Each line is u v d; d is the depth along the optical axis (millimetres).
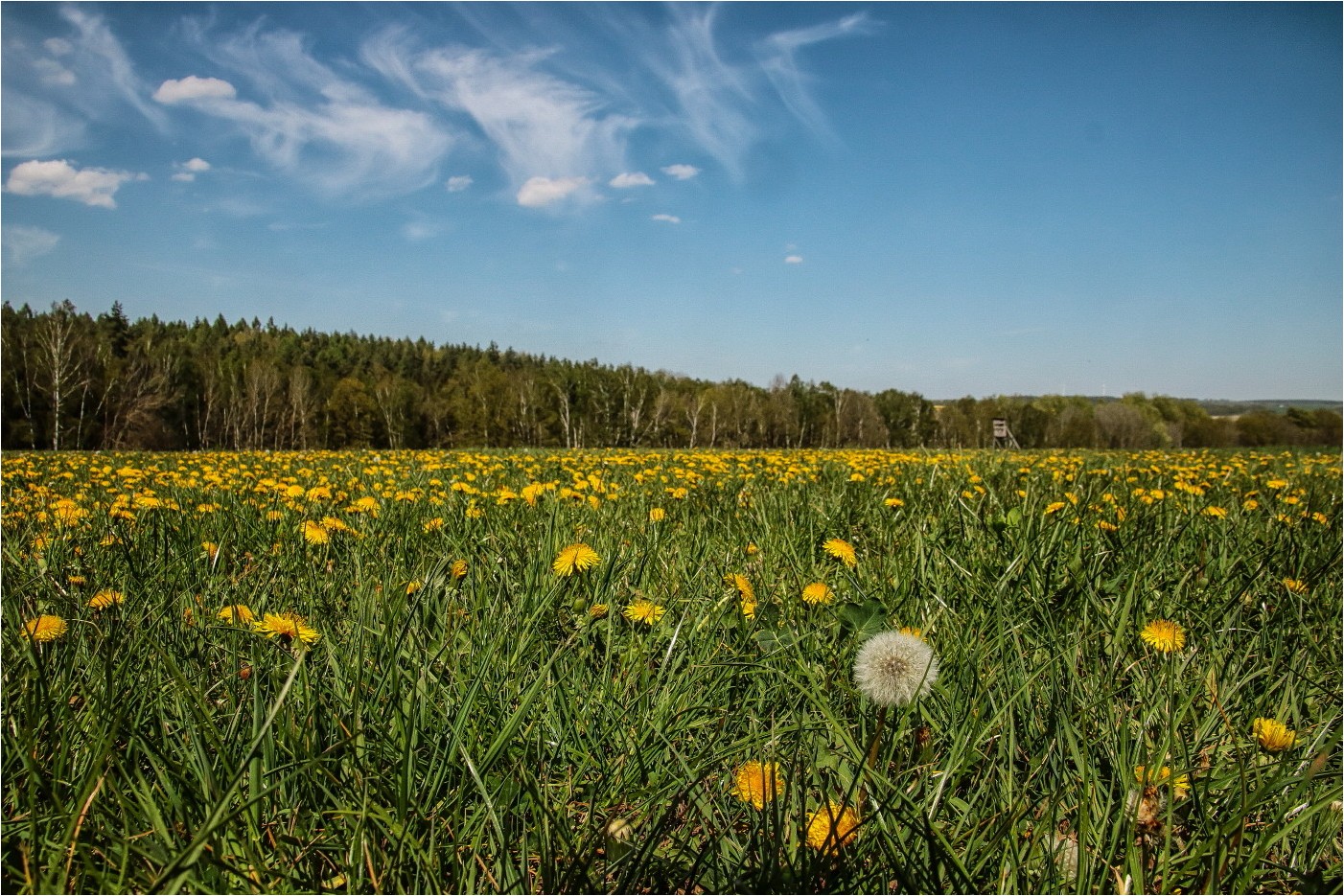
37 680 1775
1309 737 2025
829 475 8742
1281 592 3141
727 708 2242
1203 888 1486
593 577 2922
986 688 2098
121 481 8625
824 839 1536
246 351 102188
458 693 2076
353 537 4191
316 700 1928
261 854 1507
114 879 1425
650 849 1558
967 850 1546
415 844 1486
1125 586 3025
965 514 4195
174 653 2324
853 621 2439
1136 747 1865
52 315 45156
